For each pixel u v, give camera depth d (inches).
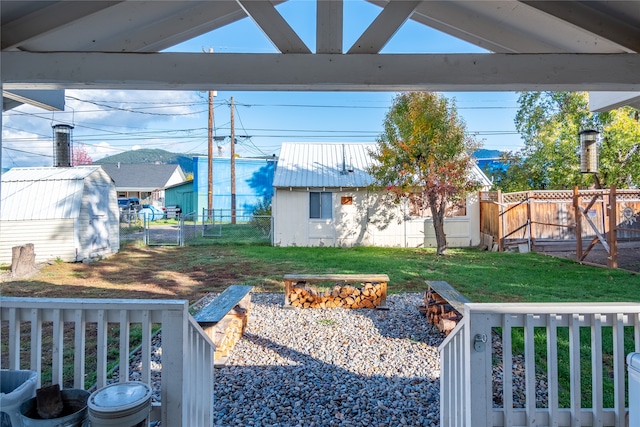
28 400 73.2
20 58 85.7
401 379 139.8
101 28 96.2
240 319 181.8
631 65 86.4
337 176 518.0
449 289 186.4
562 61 86.4
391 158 427.2
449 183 410.3
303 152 586.6
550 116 558.9
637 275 298.4
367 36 86.0
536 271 320.5
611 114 488.4
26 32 85.6
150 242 533.3
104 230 420.2
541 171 578.2
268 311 223.1
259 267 350.0
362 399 125.8
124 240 535.2
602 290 250.7
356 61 86.3
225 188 935.0
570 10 86.4
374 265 353.1
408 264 358.3
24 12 84.0
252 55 86.4
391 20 85.6
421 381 138.2
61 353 84.3
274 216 504.7
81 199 381.1
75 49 101.5
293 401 125.0
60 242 373.4
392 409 119.7
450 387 96.4
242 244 517.0
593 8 86.4
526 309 79.8
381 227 502.3
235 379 140.7
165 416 80.8
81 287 275.4
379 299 229.5
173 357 81.2
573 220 464.1
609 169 498.0
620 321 81.2
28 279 303.0
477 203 502.0
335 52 86.4
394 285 279.9
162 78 86.4
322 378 141.1
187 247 493.7
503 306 79.5
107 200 429.4
